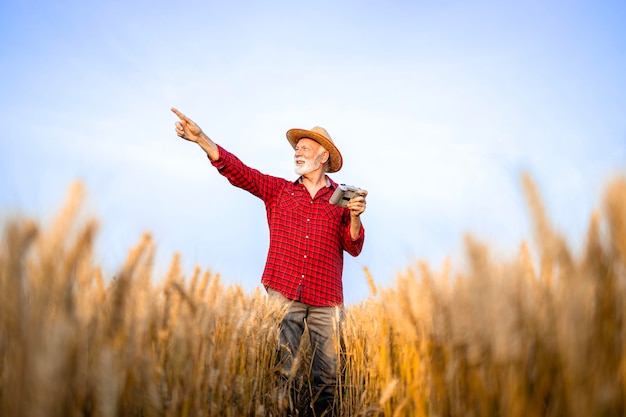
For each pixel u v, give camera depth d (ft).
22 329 4.41
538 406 4.83
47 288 4.63
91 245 4.93
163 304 7.04
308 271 15.48
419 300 7.23
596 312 4.56
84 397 5.06
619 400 4.37
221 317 8.95
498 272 5.15
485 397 5.22
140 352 5.77
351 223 15.40
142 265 6.25
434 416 6.26
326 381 14.78
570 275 4.58
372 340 10.61
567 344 4.48
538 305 4.99
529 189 4.77
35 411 4.21
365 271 10.87
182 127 15.05
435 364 6.42
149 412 5.71
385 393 7.93
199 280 8.63
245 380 9.68
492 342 4.99
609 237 4.57
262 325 11.91
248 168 15.97
